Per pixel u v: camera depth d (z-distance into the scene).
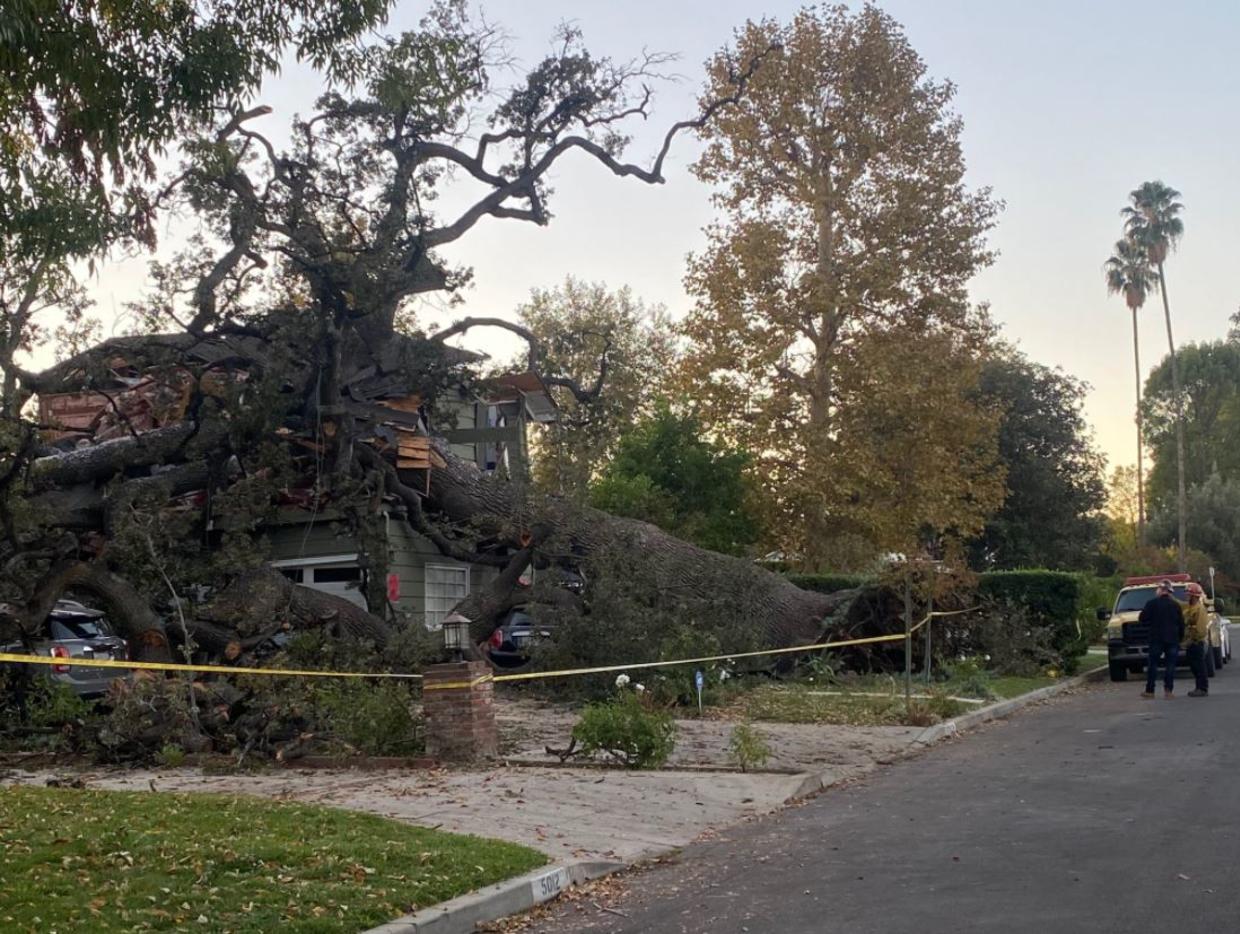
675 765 13.71
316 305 19.45
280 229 18.98
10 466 17.88
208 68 12.73
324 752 14.12
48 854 8.01
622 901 8.11
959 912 7.10
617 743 13.48
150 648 16.92
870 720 18.16
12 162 12.13
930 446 36.50
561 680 20.88
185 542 18.55
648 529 23.42
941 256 36.91
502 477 23.23
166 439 19.28
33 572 17.02
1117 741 15.30
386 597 20.41
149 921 6.75
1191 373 94.56
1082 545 57.56
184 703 14.29
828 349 37.03
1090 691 24.34
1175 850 8.52
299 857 8.25
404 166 19.81
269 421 19.00
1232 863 8.01
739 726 13.92
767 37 36.72
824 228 36.84
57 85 11.98
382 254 19.28
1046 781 12.19
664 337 53.62
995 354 55.00
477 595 22.19
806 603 24.81
